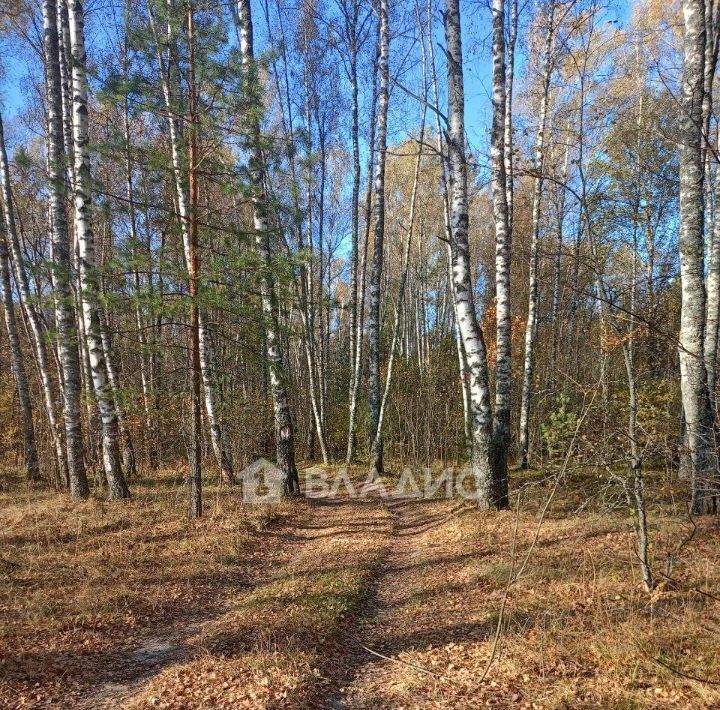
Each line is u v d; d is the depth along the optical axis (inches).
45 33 451.2
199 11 345.1
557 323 760.3
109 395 418.9
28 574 258.8
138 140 579.5
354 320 772.6
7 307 561.9
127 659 189.6
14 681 164.9
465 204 376.8
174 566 288.4
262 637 195.0
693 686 148.9
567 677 162.7
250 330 406.9
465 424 637.9
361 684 173.2
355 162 746.2
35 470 577.0
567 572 245.1
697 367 278.1
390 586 272.5
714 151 148.0
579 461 207.9
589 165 519.5
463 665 177.6
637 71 488.1
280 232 390.9
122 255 331.6
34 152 715.4
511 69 528.4
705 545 253.3
